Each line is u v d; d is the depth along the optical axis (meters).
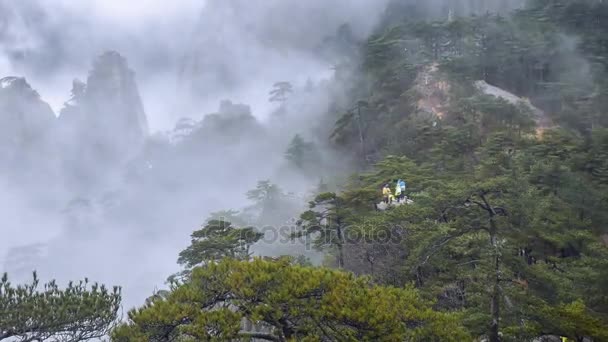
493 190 20.47
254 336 10.36
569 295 16.77
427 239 19.77
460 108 55.72
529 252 24.70
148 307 10.29
